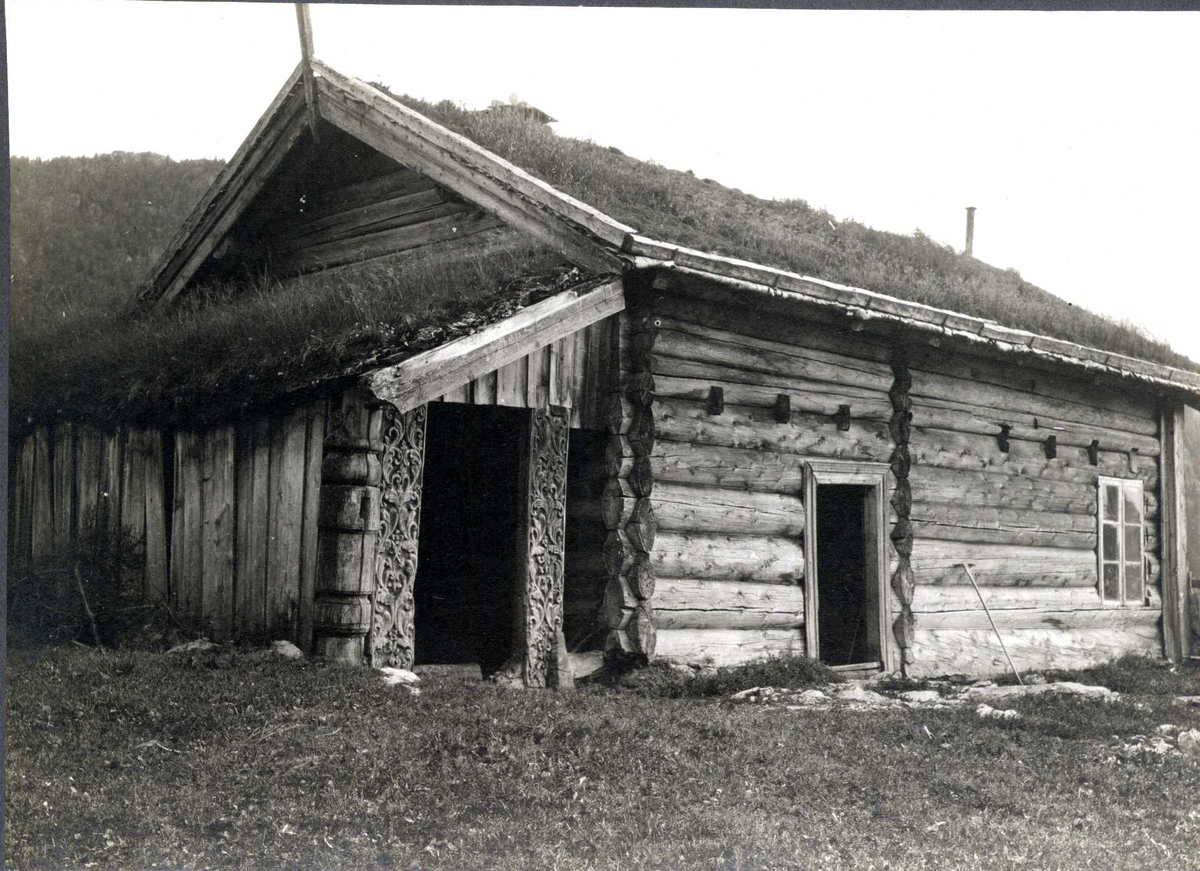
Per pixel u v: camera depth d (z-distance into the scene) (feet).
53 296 51.75
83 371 30.58
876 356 35.24
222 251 38.40
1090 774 20.16
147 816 14.35
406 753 16.90
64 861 13.07
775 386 31.96
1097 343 43.01
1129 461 46.06
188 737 17.31
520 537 26.43
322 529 23.49
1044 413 41.83
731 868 13.88
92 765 15.92
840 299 31.58
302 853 13.61
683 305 29.71
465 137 33.40
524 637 26.03
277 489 24.95
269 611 24.71
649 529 28.04
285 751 16.76
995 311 40.09
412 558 24.00
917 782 18.56
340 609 23.00
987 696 29.81
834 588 40.22
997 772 19.66
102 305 43.78
